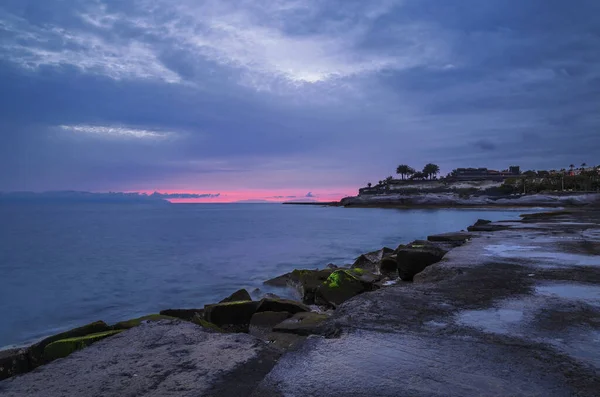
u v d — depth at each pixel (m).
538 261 7.16
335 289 10.20
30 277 18.41
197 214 132.25
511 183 171.38
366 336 3.13
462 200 160.25
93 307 12.43
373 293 4.71
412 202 172.38
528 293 4.67
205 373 2.47
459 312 3.86
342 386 2.22
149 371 2.50
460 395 2.13
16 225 67.31
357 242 34.41
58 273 19.42
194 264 21.70
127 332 3.28
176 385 2.30
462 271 6.17
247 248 29.89
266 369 2.56
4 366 5.63
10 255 26.78
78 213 146.88
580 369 2.47
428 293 4.69
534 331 3.25
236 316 8.13
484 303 4.20
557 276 5.72
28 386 2.29
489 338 3.07
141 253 27.23
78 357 2.74
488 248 9.23
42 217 106.81
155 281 16.77
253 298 12.32
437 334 3.18
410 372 2.42
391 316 3.72
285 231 49.34
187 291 14.56
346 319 3.63
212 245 32.34
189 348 2.92
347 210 168.75
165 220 86.00
